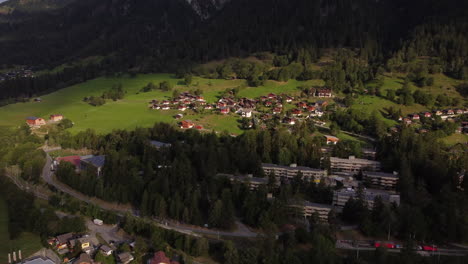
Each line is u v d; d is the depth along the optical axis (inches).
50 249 6166.3
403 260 5615.2
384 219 6481.3
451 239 6353.3
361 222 6609.3
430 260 5698.8
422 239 6294.3
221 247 5999.0
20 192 7721.5
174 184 7632.9
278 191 7637.8
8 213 7268.7
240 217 7101.4
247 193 7219.5
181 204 6899.6
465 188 7687.0
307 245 6171.3
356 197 7140.8
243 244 6235.2
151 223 6584.6
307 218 7003.0
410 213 6510.8
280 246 6053.2
